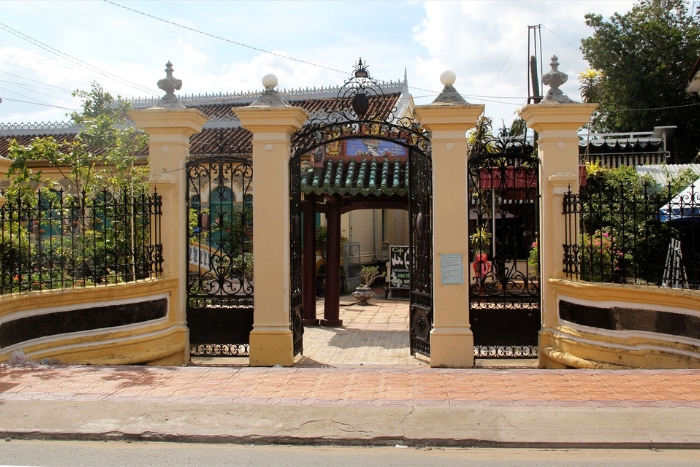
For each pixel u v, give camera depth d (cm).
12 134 2242
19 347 798
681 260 869
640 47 2511
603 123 2666
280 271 904
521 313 919
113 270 912
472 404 666
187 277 962
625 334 802
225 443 579
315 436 580
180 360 928
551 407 651
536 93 1734
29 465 515
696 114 2461
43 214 952
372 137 934
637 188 1252
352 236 2112
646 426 595
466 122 879
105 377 763
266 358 896
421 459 537
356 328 1281
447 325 885
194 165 958
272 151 909
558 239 890
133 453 548
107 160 1178
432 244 905
